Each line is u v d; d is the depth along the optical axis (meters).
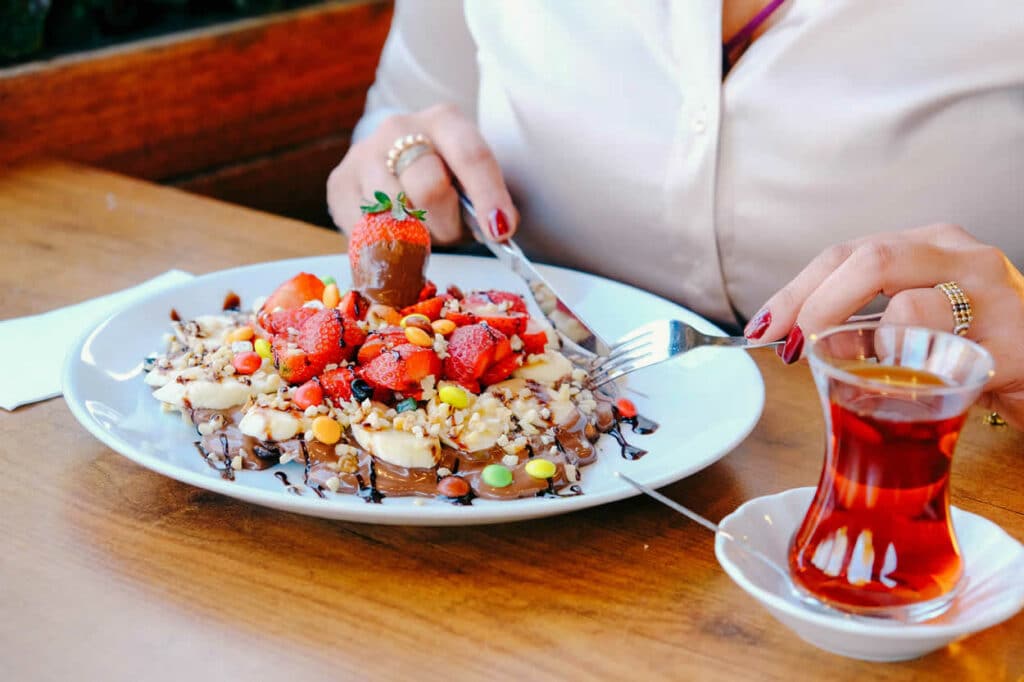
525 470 1.01
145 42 2.30
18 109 2.07
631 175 1.58
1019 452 1.13
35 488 1.03
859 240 1.12
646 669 0.81
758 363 1.35
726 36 1.52
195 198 1.92
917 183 1.41
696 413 1.17
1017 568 0.81
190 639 0.83
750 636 0.85
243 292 1.43
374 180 1.60
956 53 1.36
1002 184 1.38
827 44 1.41
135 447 1.07
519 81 1.67
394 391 1.10
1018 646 0.84
